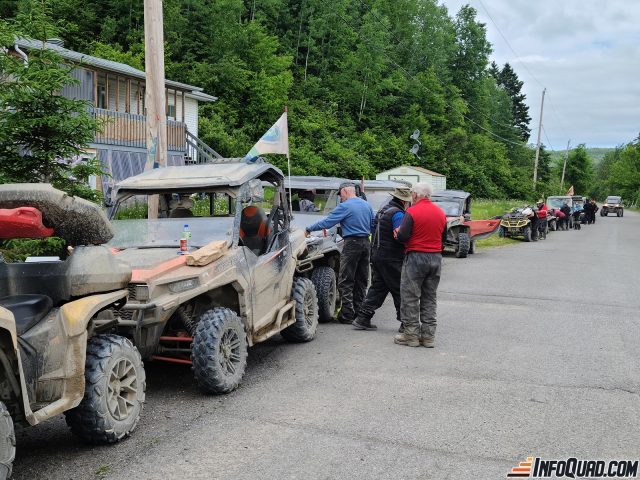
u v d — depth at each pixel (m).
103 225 4.35
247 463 4.06
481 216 35.47
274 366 6.46
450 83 81.31
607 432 4.64
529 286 12.47
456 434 4.58
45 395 3.86
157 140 9.54
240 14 51.59
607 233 34.69
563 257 18.97
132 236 6.08
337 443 4.40
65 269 4.23
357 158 52.12
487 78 101.19
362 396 5.46
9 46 8.37
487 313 9.55
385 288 8.10
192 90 29.12
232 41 46.03
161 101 9.55
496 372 6.26
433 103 72.12
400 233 7.16
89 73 22.12
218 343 5.30
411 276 7.23
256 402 5.30
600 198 176.62
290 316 7.11
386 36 68.56
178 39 42.84
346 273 8.67
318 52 63.78
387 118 67.94
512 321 8.94
